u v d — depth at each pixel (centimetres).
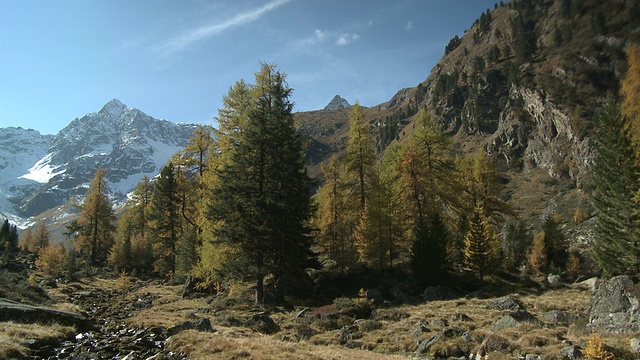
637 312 1420
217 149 3409
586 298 2547
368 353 1393
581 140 9744
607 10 13212
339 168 4162
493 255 3616
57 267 4672
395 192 3712
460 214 4134
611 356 1089
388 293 2889
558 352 1187
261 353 1143
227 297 2862
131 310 2445
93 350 1205
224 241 2647
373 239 3434
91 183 6288
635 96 4600
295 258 2820
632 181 2923
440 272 3095
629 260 2861
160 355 1135
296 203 2952
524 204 9856
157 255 5234
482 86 15512
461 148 14288
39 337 1222
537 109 11894
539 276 4241
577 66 11825
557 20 15525
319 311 2236
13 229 7812
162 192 4797
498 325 1702
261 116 2770
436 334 1552
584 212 7912
